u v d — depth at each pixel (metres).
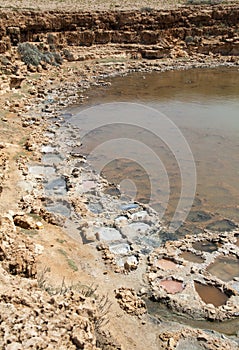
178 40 53.25
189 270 12.00
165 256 12.61
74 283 10.58
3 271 8.49
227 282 11.56
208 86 37.00
